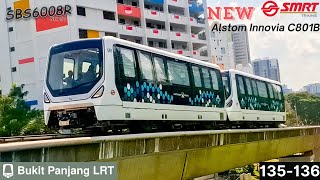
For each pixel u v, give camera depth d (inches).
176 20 1900.8
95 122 435.8
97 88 435.5
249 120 862.5
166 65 566.9
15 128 851.4
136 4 1781.5
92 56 451.2
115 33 1590.8
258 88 931.3
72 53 461.4
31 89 1530.5
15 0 1573.6
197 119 626.8
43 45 1493.6
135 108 480.1
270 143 860.6
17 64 1566.2
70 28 1437.0
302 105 3393.2
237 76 837.8
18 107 995.3
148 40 1791.3
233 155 687.7
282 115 1071.6
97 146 358.0
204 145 570.3
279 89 1083.9
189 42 1950.1
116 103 449.1
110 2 1574.8
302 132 1083.9
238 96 822.5
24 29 1550.2
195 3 2031.3
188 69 627.8
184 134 511.2
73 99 441.7
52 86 458.0
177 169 514.0
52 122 461.1
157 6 1875.0
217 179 999.6
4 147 262.5
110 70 447.2
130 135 403.2
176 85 579.8
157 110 524.7
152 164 453.7
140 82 496.4
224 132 632.4
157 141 453.1
